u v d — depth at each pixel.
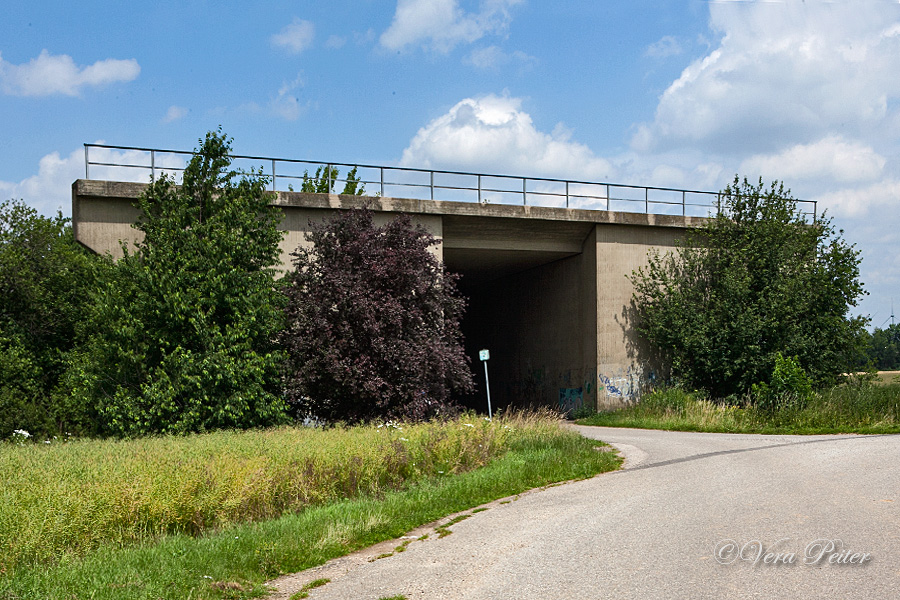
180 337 20.62
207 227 21.83
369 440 13.38
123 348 20.45
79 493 8.20
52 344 30.62
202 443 13.10
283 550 7.66
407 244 22.70
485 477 12.56
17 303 30.28
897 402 22.12
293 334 21.30
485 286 45.50
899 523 7.75
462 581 6.41
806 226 34.28
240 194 22.69
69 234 40.38
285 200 26.98
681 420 26.14
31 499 7.80
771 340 31.44
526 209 31.45
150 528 8.48
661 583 5.96
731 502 9.45
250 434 15.48
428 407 21.34
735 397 30.86
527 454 15.70
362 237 22.02
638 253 33.75
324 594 6.26
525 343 39.94
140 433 19.19
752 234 32.66
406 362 20.81
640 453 16.75
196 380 19.56
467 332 48.69
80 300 30.73
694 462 14.38
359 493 11.23
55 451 11.89
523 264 37.97
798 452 14.96
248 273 21.78
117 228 25.27
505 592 5.99
